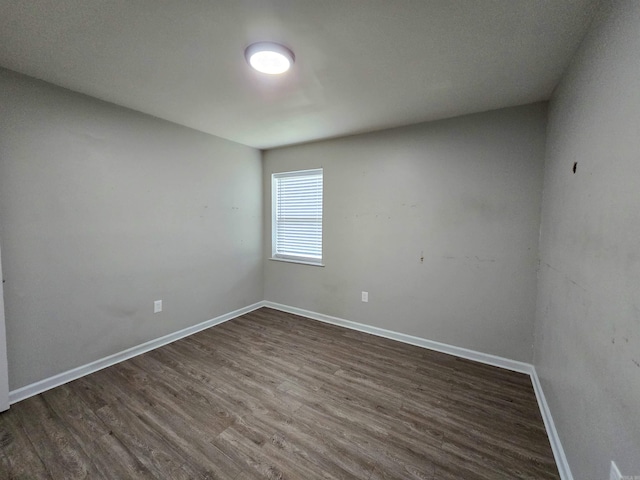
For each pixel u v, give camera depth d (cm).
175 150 289
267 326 341
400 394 211
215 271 341
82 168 224
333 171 337
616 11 106
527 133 231
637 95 88
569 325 147
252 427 176
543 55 161
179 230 298
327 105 236
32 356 203
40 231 204
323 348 285
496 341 253
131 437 166
